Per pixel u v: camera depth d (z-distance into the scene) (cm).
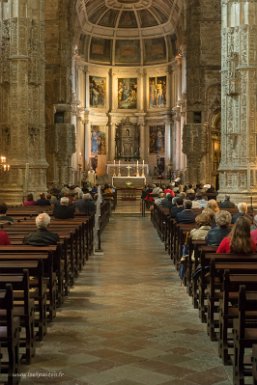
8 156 2720
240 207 1383
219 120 4619
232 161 2620
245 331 705
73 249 1420
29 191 2736
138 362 795
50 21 4516
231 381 725
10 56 2675
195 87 4522
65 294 1262
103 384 709
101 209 2634
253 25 2564
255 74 2570
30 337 805
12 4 2670
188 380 727
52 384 709
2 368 705
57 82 4541
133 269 1658
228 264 833
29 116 2767
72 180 4944
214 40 4497
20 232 1308
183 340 909
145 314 1090
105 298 1242
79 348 861
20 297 861
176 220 1716
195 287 1138
